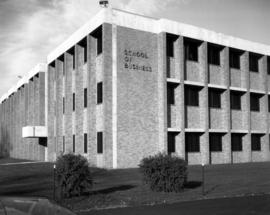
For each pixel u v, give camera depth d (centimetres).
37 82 4541
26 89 4984
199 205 1281
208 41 3247
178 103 3020
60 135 3706
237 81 3581
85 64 3222
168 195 1481
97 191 1566
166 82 2916
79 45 3259
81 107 3216
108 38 2742
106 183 1853
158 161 1569
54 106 4028
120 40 2794
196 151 3156
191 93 3183
